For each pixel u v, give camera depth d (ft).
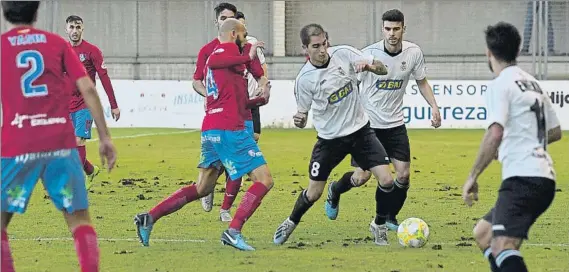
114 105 72.18
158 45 159.84
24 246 47.57
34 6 33.63
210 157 47.47
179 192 47.67
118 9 159.02
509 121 32.42
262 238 50.65
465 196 32.83
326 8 160.15
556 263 42.60
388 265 41.93
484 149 31.99
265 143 113.50
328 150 47.39
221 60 45.47
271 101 136.15
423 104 131.44
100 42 160.04
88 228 34.01
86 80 33.45
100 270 40.88
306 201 47.70
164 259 43.73
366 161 47.65
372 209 62.34
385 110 52.31
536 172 31.91
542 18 141.79
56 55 33.35
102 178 80.79
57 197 33.53
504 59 33.12
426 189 72.79
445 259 43.55
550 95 127.85
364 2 158.10
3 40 33.19
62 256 44.60
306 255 44.80
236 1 159.84
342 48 47.14
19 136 32.96
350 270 40.75
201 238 50.57
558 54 144.46
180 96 135.33
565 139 116.57
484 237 35.01
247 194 46.21
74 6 158.20
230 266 41.86
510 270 31.40
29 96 32.94
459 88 130.93
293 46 162.40
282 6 161.07
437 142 113.60
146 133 128.26
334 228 54.29
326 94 46.55
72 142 33.65
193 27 159.22
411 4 155.63
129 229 53.57
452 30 155.74
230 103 46.14
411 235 46.98
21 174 33.17
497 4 153.28
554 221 56.39
